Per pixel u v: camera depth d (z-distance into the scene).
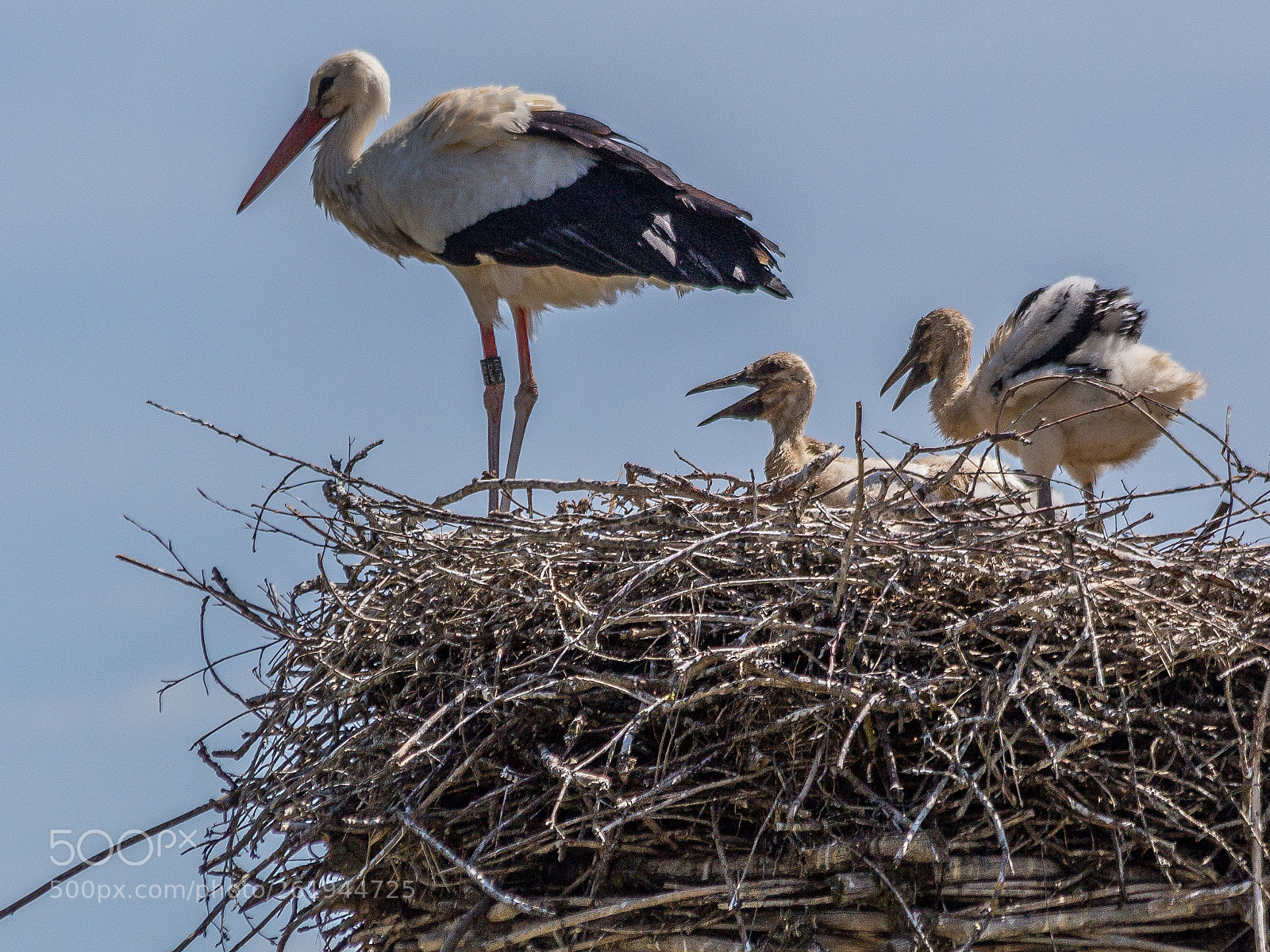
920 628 10.34
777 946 9.97
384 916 11.00
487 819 10.45
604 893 10.23
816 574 10.54
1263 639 10.30
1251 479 10.84
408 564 11.11
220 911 10.48
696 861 10.12
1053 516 10.71
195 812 10.96
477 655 10.70
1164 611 10.30
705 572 10.70
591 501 12.65
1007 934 9.84
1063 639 10.13
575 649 10.53
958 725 9.45
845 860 9.80
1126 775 9.90
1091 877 10.05
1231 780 10.10
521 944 10.37
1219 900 9.84
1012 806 10.01
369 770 10.74
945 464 16.55
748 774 9.84
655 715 9.99
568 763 9.72
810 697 9.74
